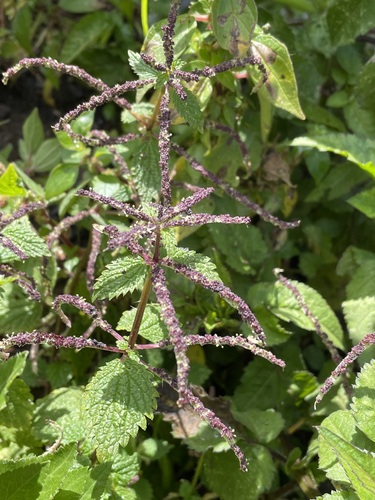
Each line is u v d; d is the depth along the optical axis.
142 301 0.32
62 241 0.52
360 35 0.57
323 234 0.57
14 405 0.41
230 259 0.50
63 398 0.42
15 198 0.46
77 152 0.47
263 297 0.47
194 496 0.46
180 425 0.43
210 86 0.46
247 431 0.45
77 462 0.37
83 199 0.48
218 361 0.54
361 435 0.36
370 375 0.36
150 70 0.36
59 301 0.33
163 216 0.29
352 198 0.48
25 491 0.32
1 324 0.46
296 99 0.45
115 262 0.32
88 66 0.61
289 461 0.44
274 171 0.53
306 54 0.57
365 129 0.55
